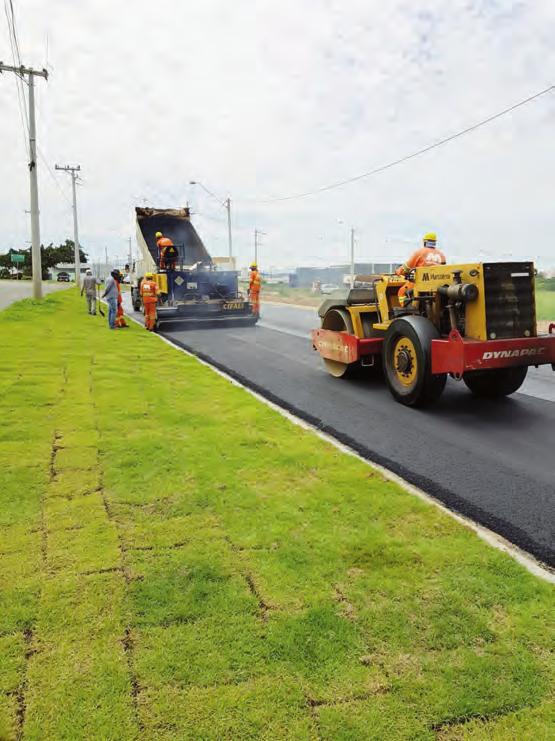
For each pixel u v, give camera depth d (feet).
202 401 20.98
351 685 7.06
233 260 60.13
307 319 62.03
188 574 9.29
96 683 7.00
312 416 20.48
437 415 20.77
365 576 9.32
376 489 12.84
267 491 12.66
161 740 6.26
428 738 6.35
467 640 7.87
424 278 22.47
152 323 49.16
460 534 10.81
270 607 8.47
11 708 6.62
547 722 6.59
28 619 8.11
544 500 13.21
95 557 9.78
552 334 20.54
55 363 28.45
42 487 12.71
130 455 14.82
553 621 8.30
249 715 6.59
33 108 68.80
